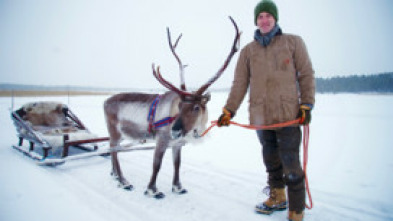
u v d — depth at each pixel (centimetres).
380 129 987
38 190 372
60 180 423
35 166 492
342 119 1274
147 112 392
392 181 426
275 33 284
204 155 610
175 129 326
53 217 294
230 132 967
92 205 333
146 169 500
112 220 294
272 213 318
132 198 363
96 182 423
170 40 379
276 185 318
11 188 375
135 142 434
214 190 394
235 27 336
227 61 346
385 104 2253
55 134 548
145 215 312
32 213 301
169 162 548
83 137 544
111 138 449
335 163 539
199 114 352
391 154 612
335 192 380
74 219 291
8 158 545
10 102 2636
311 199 341
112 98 450
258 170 491
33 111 621
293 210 282
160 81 350
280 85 274
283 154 279
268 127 279
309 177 450
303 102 270
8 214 296
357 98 3231
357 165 524
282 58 274
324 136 860
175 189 385
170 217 308
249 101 305
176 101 360
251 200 357
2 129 975
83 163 532
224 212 322
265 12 279
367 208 327
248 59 308
